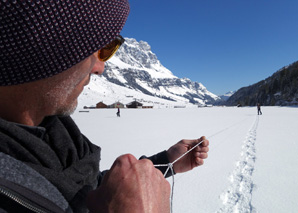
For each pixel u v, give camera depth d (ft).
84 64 1.79
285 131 35.73
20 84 1.57
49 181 1.61
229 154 19.01
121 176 1.41
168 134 36.42
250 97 458.09
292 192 10.61
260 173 13.57
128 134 37.27
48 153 1.77
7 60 1.45
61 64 1.59
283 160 16.60
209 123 57.11
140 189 1.36
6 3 1.34
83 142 2.46
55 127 2.11
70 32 1.58
